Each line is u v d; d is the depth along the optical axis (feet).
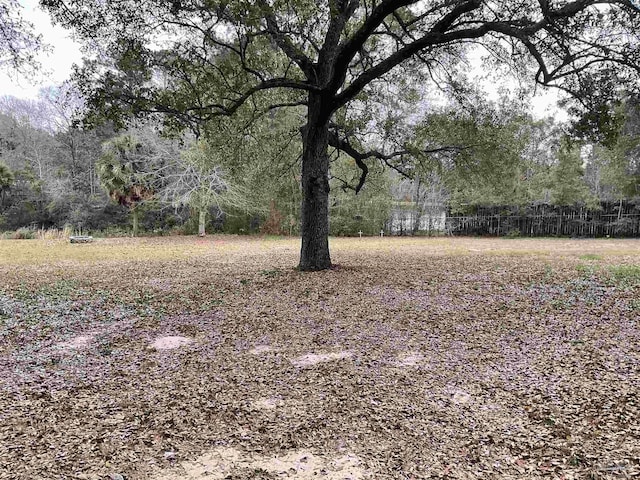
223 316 21.61
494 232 87.71
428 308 21.88
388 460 8.80
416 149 36.24
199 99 27.68
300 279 30.53
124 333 19.19
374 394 12.07
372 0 29.37
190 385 13.09
